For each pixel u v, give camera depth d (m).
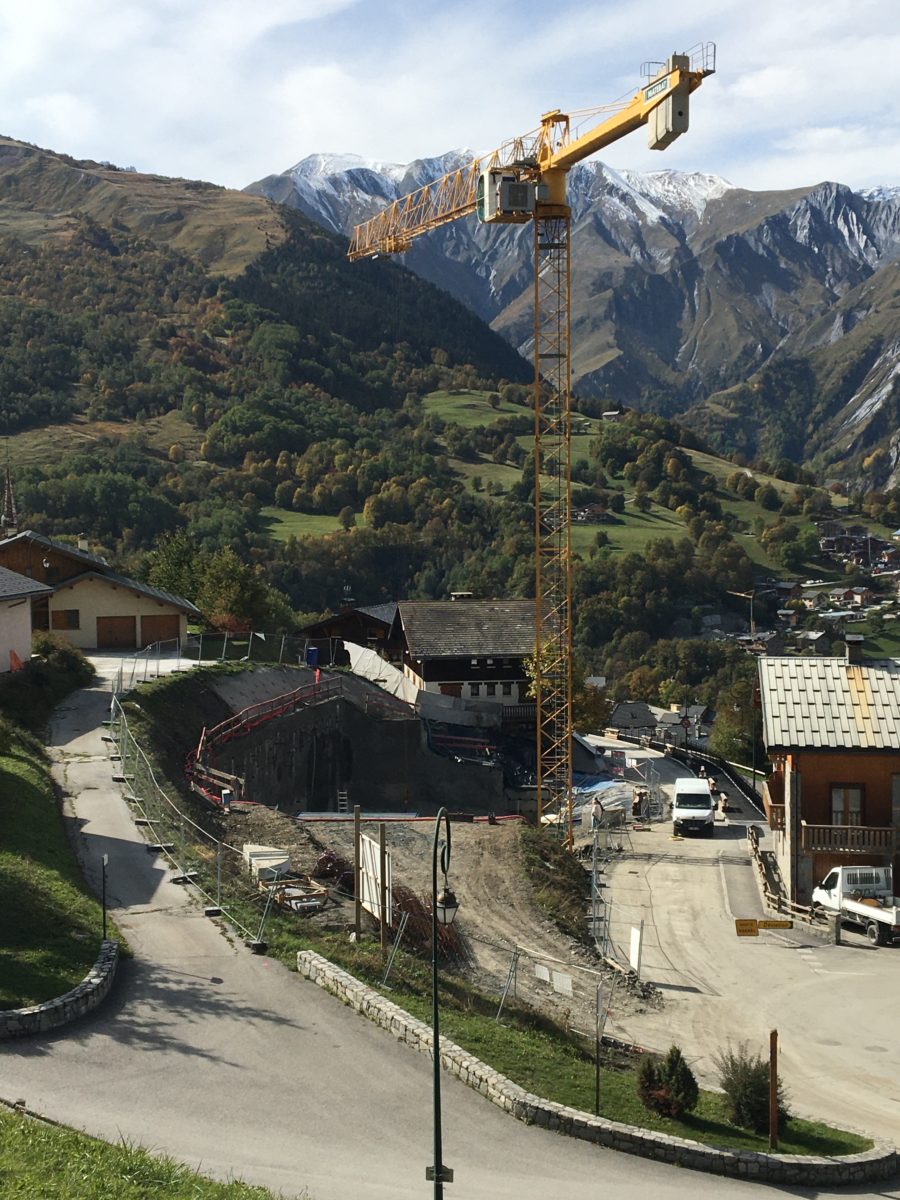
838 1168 22.20
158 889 31.64
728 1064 27.00
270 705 64.44
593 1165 20.92
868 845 44.34
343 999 26.12
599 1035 23.73
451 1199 18.97
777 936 42.25
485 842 48.84
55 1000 23.66
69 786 40.22
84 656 64.44
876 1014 34.06
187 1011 24.77
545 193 79.56
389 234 120.69
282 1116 21.06
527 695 80.56
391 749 69.88
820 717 45.25
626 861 55.06
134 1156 17.81
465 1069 23.30
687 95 68.56
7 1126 18.17
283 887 33.97
